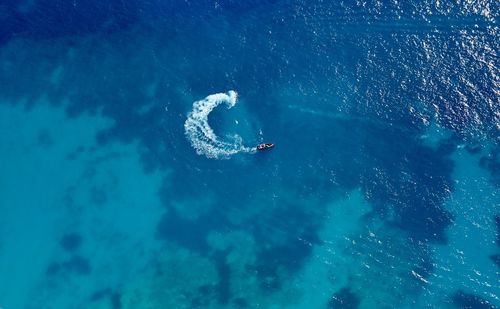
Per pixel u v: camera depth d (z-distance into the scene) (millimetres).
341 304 79875
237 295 81625
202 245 85125
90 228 86750
